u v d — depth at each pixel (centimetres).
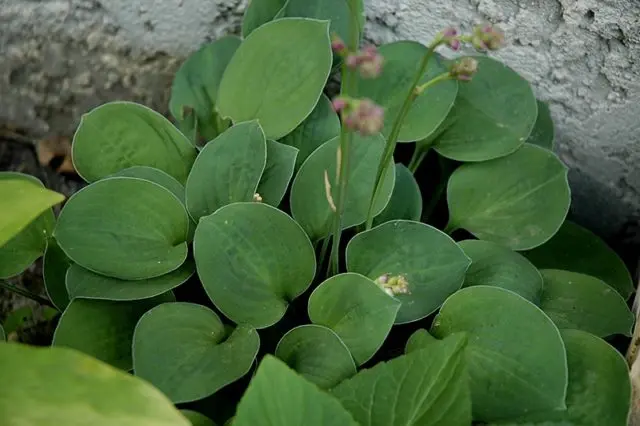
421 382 50
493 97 61
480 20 60
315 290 54
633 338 56
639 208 66
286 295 56
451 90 60
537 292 57
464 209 61
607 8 56
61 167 76
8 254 59
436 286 56
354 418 49
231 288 55
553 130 63
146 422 40
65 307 58
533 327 53
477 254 59
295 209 58
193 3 64
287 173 58
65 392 40
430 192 69
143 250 56
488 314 54
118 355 55
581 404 52
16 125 75
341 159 49
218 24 66
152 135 61
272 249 55
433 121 60
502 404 52
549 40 59
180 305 55
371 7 62
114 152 61
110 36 68
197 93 65
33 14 66
